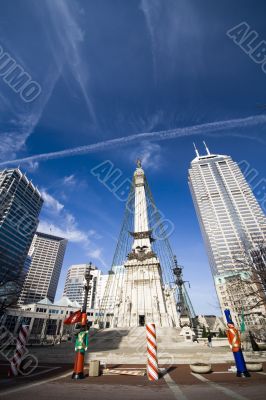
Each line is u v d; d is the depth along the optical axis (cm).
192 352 1991
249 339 2547
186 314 3303
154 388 820
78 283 16925
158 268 4512
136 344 2612
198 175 10731
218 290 6738
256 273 2430
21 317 7206
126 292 4216
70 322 1127
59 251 16925
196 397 671
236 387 799
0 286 2839
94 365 1112
